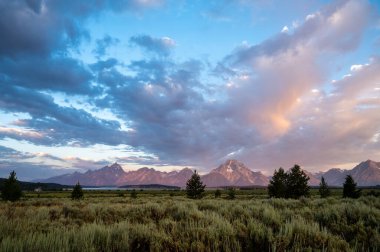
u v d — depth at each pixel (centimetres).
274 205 1669
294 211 1173
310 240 668
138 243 636
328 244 636
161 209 1199
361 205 1187
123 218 1113
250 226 756
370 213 980
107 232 668
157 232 674
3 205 2066
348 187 3728
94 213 1209
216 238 652
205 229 700
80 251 554
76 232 675
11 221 817
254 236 697
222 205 1483
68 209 1317
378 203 1600
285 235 665
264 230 723
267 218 921
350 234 796
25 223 819
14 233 682
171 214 1115
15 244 537
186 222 808
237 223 801
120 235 659
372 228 843
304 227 741
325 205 1516
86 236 627
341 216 984
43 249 544
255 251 637
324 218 984
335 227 838
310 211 1152
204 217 910
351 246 674
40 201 2647
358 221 869
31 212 1184
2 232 655
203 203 1595
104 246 610
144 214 1146
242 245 663
